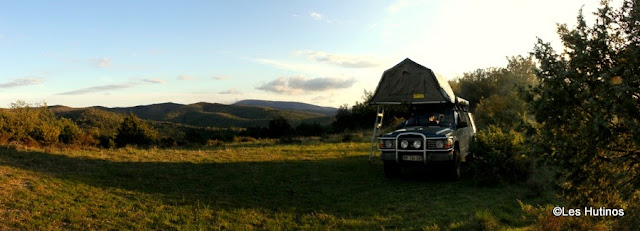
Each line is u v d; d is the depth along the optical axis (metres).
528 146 4.12
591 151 3.69
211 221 6.46
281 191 8.92
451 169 9.88
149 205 7.19
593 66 3.70
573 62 3.79
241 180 9.98
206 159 13.31
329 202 8.02
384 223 6.52
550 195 7.70
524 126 4.15
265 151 16.08
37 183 7.88
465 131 11.90
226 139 30.83
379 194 8.72
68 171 9.46
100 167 10.45
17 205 6.40
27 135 14.50
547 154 3.94
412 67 11.55
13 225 5.57
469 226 5.83
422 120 11.38
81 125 43.41
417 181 10.15
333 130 35.09
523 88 4.07
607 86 3.45
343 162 13.27
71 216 6.17
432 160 9.56
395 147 9.95
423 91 11.38
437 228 5.78
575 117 3.71
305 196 8.52
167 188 8.72
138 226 5.96
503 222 6.24
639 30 3.43
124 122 28.12
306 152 15.92
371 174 11.17
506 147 9.45
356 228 6.26
